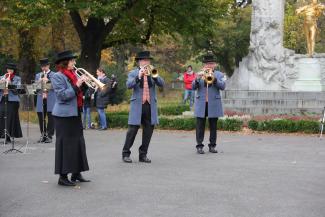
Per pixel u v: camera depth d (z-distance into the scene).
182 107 26.75
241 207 7.26
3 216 6.83
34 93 14.54
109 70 37.97
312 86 23.81
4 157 12.30
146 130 11.37
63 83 8.69
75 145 8.79
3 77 15.09
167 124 19.48
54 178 9.52
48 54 31.97
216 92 12.78
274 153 12.81
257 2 24.17
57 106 8.77
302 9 24.52
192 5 26.48
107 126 20.61
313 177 9.53
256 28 24.19
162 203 7.51
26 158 12.13
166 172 10.05
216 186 8.69
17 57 31.44
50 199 7.81
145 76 11.27
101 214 6.91
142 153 11.43
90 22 26.61
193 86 12.83
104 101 19.81
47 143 15.38
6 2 26.58
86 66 26.75
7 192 8.32
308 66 24.09
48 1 22.58
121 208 7.23
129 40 29.27
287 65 24.16
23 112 28.73
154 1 26.20
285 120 18.06
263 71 24.03
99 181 9.17
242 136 16.92
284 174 9.83
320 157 12.12
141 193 8.17
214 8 27.94
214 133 12.98
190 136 17.20
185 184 8.87
